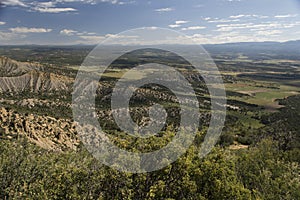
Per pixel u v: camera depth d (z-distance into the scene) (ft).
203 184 49.14
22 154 88.02
